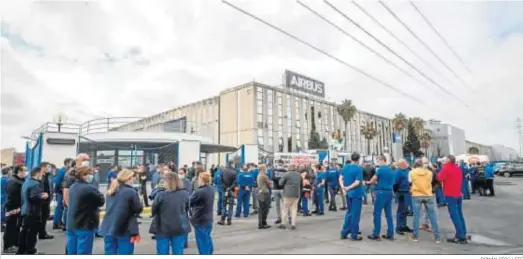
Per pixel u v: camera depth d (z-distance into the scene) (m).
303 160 20.81
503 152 93.50
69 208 5.12
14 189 6.47
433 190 8.07
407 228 8.30
